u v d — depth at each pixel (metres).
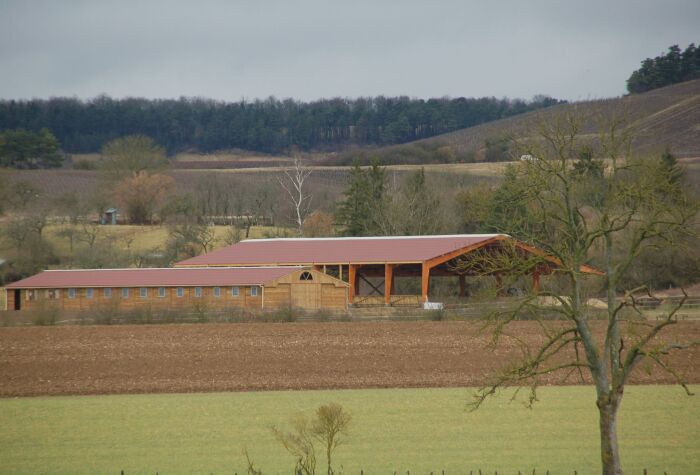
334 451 120.25
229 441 126.12
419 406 146.25
